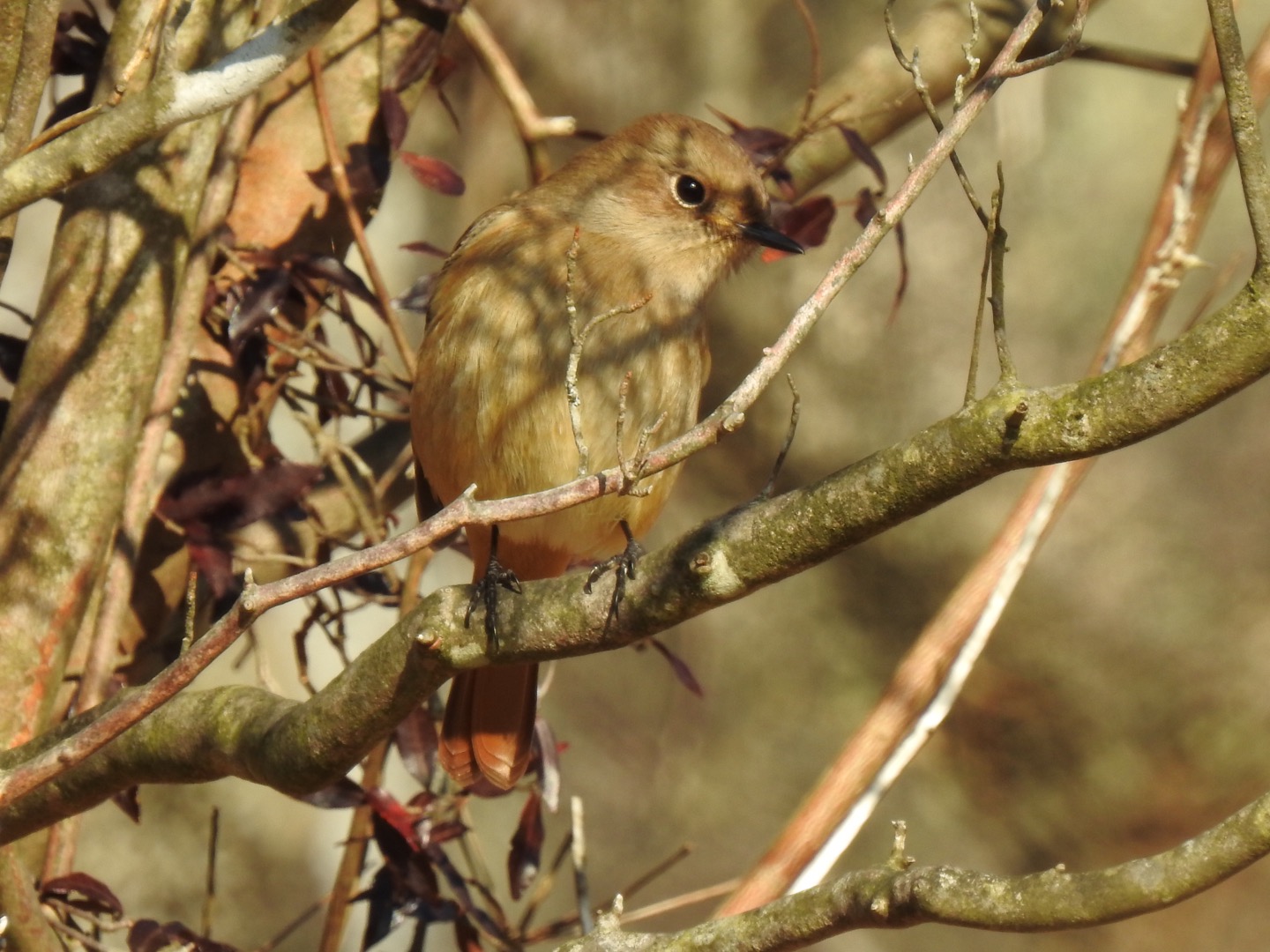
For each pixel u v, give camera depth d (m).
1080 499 19.06
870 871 4.16
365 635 12.46
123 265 6.45
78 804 5.56
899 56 4.82
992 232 4.23
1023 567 6.71
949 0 9.09
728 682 18.78
